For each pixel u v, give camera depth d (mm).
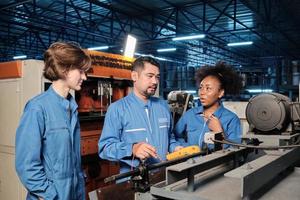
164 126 1472
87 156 2078
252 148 1021
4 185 1917
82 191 1360
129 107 1405
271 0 5652
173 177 788
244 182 642
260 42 8977
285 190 833
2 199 1947
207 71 1523
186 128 1586
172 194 760
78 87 1271
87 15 6695
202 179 874
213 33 6512
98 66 2000
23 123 1137
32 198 1174
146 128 1401
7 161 1880
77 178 1317
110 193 854
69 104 1292
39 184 1121
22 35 8180
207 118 1511
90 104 2107
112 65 2119
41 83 1671
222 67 1522
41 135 1160
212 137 1066
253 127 1104
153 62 1394
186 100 2141
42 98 1210
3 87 1884
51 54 1208
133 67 1430
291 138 1039
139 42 7422
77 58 1220
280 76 8594
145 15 6949
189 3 6051
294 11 6191
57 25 6035
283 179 930
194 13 6605
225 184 830
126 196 878
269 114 1049
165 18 7066
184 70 10453
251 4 5902
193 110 1605
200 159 827
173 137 1591
